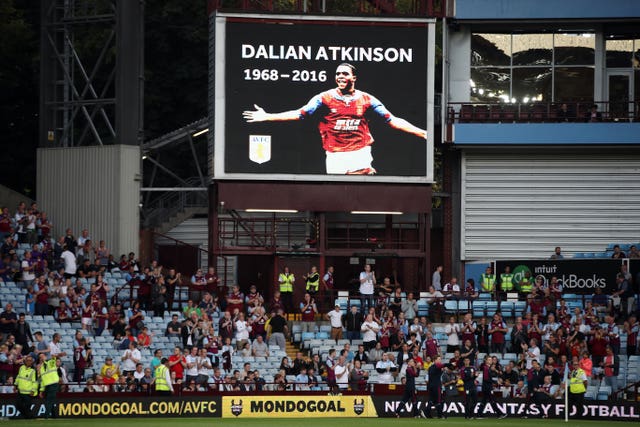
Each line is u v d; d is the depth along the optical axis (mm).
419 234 85750
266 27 84125
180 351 71500
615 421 67812
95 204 87125
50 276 78812
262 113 83812
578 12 90375
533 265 84500
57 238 87812
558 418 69000
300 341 80750
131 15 87562
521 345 76938
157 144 98812
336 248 87875
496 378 73125
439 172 94062
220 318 78250
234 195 83438
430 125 85000
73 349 73938
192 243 97375
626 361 78000
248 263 95500
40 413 65000
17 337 71062
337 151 84188
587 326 78188
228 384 70375
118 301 81062
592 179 91250
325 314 83375
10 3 105125
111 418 66000
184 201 98312
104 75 104688
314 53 84375
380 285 85062
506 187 91625
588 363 74250
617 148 90812
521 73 92688
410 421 65438
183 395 67750
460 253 91562
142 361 73438
